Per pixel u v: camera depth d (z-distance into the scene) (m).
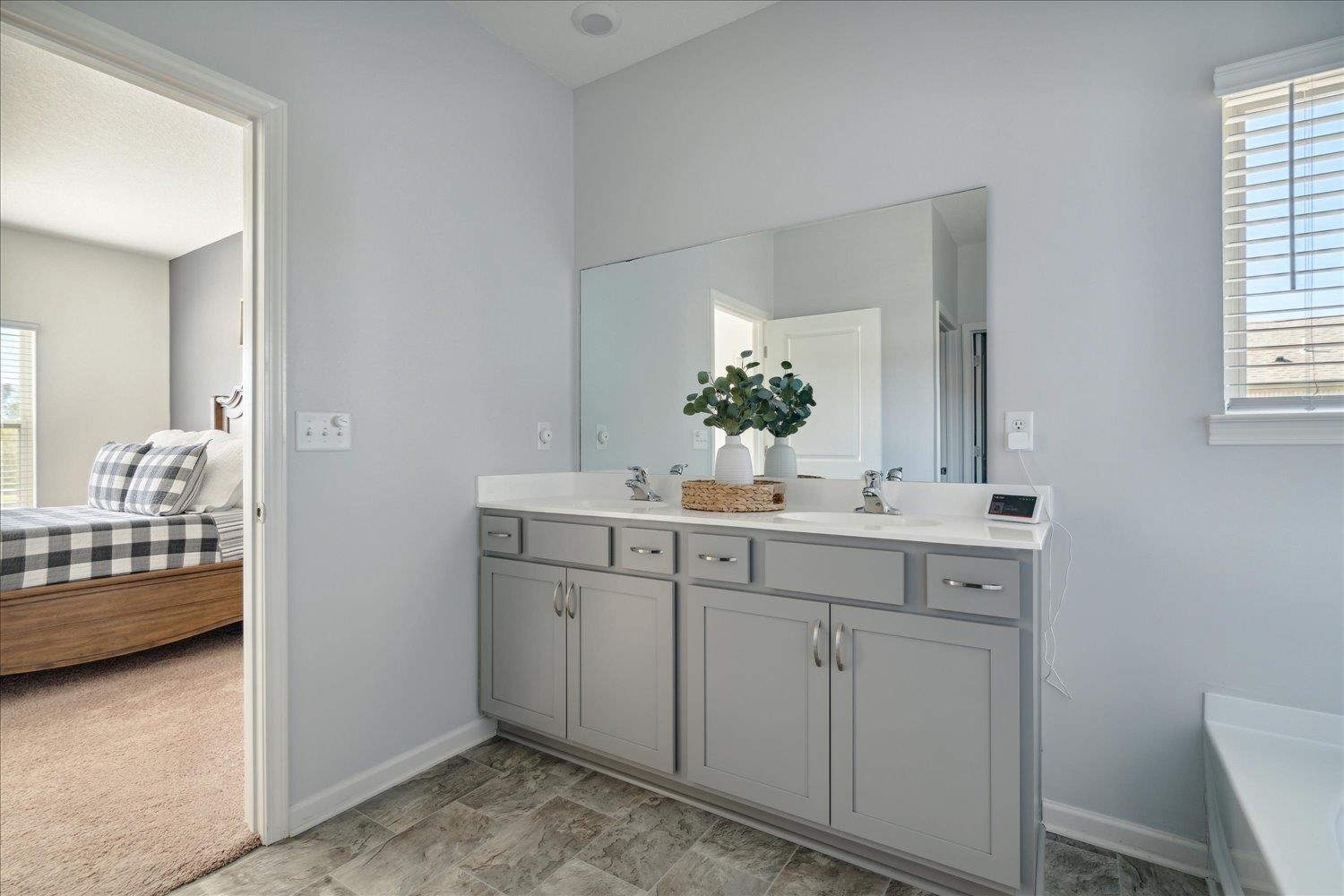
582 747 2.12
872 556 1.55
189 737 2.33
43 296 4.68
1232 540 1.58
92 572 2.88
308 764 1.80
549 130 2.64
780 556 1.69
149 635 3.03
